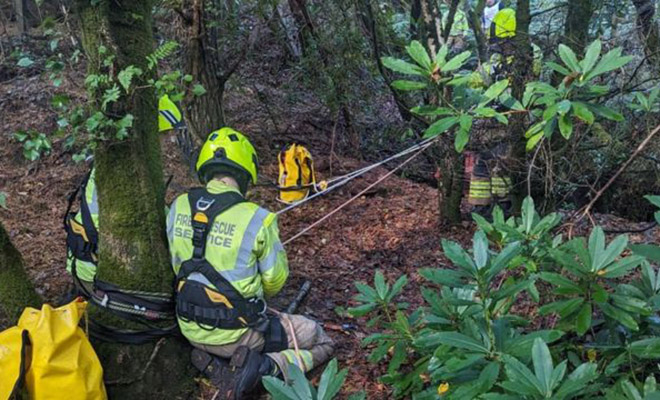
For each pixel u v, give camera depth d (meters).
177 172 5.77
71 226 3.39
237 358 2.99
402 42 6.28
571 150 3.76
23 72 7.19
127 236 3.03
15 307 2.94
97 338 3.01
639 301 2.28
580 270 2.26
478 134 4.40
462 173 5.07
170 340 3.12
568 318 2.36
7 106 6.64
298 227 5.27
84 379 2.58
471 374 2.25
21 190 5.64
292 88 7.59
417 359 3.34
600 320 2.79
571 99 2.26
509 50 4.22
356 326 3.85
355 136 7.11
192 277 2.96
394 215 5.55
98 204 3.10
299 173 5.57
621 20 5.11
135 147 3.04
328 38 6.44
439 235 5.16
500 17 4.45
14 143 6.14
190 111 5.63
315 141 7.23
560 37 4.29
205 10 5.68
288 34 7.70
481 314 2.49
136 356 3.04
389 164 6.96
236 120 7.24
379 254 4.87
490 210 5.39
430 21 4.70
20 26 7.64
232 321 2.95
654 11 4.50
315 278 4.46
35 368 2.51
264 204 5.60
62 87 6.41
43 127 6.34
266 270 3.00
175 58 5.91
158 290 3.07
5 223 5.08
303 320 3.33
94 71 2.95
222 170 3.07
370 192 6.05
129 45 3.02
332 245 5.00
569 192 3.95
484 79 3.24
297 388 2.10
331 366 2.12
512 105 2.46
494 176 5.06
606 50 4.05
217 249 2.92
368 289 2.97
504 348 2.19
